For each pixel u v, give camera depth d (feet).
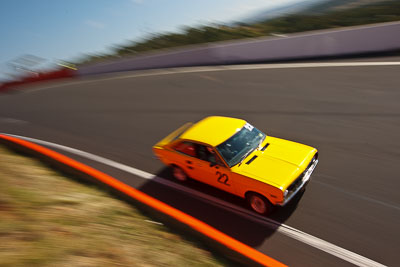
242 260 14.35
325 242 16.22
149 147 29.43
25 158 26.35
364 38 45.24
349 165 22.61
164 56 61.26
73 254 13.24
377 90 34.37
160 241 15.64
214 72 51.90
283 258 15.62
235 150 19.63
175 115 36.73
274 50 51.03
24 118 43.34
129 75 61.52
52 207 17.08
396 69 38.91
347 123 28.73
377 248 15.46
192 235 16.25
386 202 18.52
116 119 38.04
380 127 27.17
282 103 35.22
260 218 18.52
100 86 56.34
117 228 16.12
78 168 22.40
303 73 43.42
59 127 37.73
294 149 19.75
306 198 19.69
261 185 17.22
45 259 12.56
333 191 20.04
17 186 19.03
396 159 22.54
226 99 39.17
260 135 21.49
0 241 13.23
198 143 20.38
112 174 25.57
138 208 18.67
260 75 45.93
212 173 20.04
